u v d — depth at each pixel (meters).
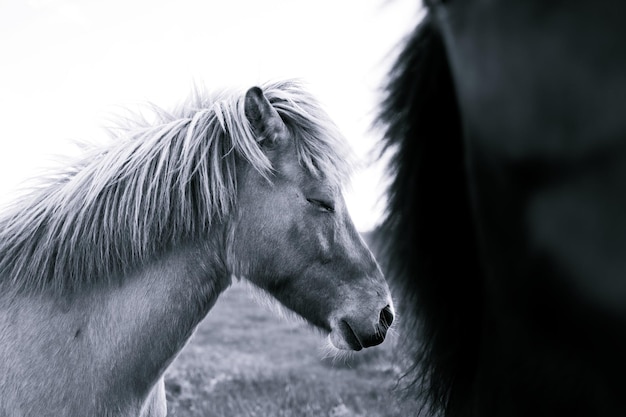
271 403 6.78
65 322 2.80
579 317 0.52
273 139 3.12
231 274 3.25
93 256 2.86
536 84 0.54
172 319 2.96
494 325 0.71
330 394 7.20
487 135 0.61
